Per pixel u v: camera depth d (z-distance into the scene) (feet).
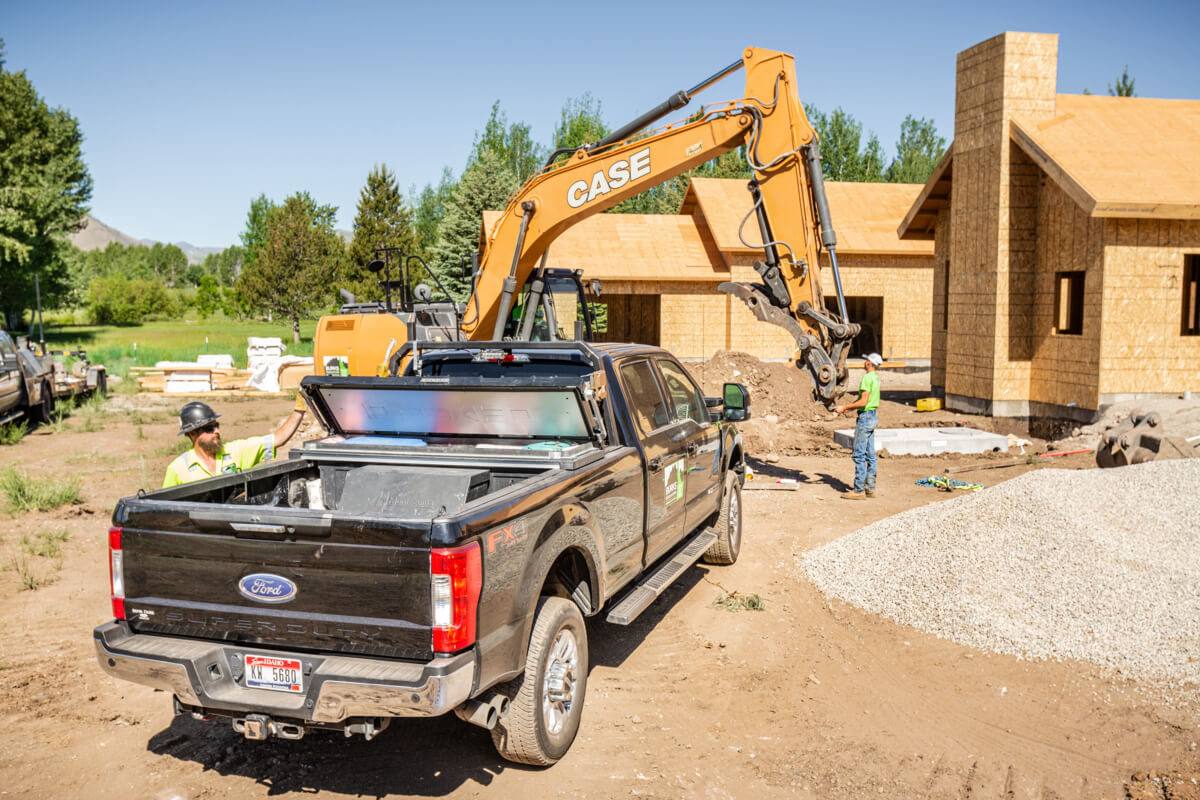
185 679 12.93
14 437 52.21
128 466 44.16
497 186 135.74
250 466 18.90
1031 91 54.24
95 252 565.94
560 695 14.74
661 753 15.28
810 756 15.14
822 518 32.58
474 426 18.71
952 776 14.42
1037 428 54.19
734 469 27.50
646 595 18.65
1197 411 44.86
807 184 32.91
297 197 176.45
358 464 18.25
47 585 25.18
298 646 12.97
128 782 14.38
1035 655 19.12
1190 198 46.39
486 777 14.49
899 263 97.30
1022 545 23.20
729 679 18.48
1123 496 25.53
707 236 99.19
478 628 12.46
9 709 17.13
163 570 13.52
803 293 33.19
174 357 120.37
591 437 17.92
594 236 96.68
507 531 13.23
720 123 34.30
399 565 12.17
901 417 59.00
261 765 14.93
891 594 22.98
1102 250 48.83
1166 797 13.50
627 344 21.17
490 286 40.93
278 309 170.91
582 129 201.16
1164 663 17.87
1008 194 54.60
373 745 15.64
